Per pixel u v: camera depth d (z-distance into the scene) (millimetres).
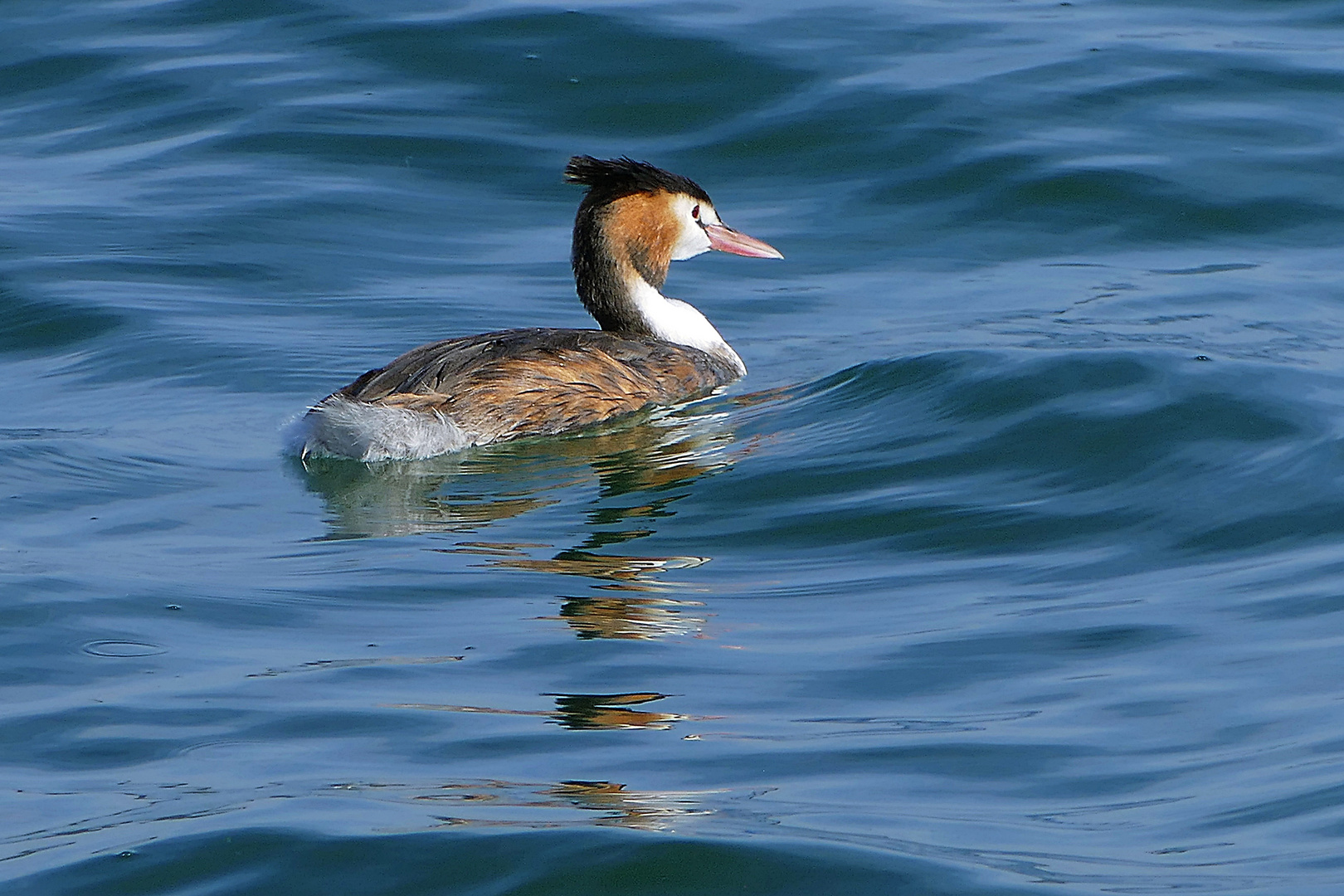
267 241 18328
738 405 14898
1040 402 13891
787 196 19422
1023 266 17906
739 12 22781
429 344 14844
